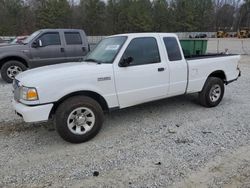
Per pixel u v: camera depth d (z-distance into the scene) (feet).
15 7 180.96
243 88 28.04
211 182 11.30
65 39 33.50
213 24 259.19
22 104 14.38
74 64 16.44
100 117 15.44
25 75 15.06
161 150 14.08
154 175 11.87
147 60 17.11
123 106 16.51
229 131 16.40
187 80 19.10
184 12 233.96
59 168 12.57
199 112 19.94
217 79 20.80
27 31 176.86
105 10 213.25
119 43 16.75
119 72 15.88
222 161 12.91
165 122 18.01
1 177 11.94
